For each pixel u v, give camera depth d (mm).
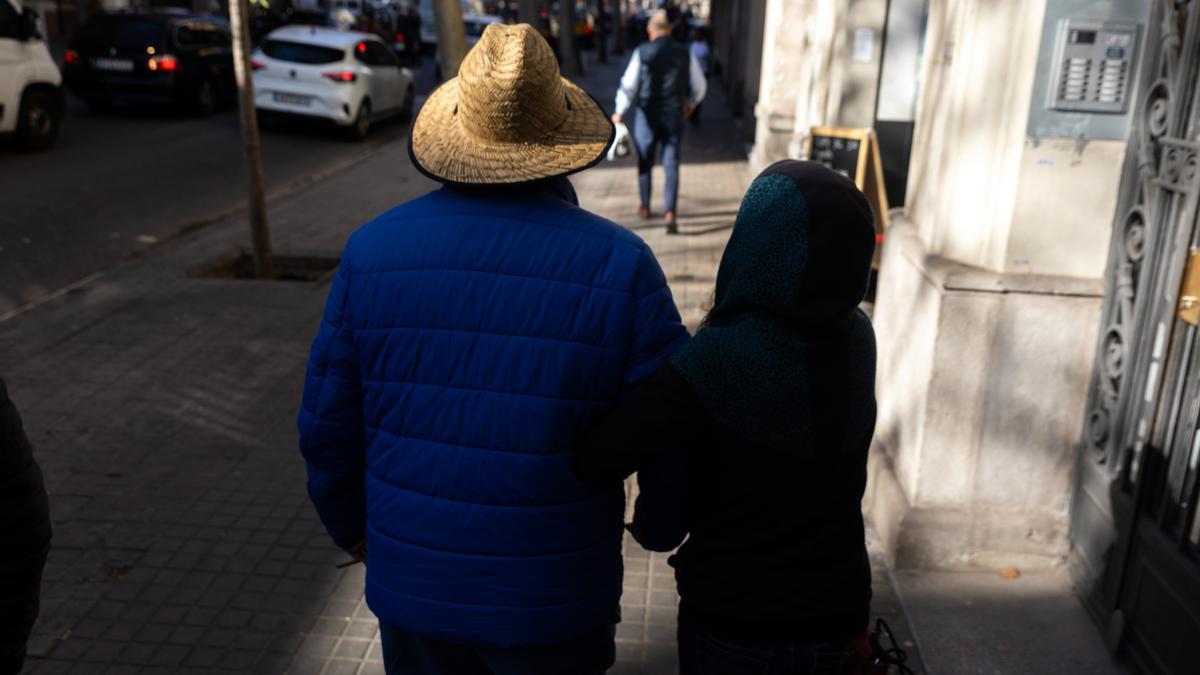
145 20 15008
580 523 1726
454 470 1688
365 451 1874
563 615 1732
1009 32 3090
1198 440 2676
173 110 16328
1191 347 2689
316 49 14383
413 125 1847
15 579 1358
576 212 1736
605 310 1662
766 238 1559
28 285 7062
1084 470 3289
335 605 3309
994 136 3180
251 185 7305
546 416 1660
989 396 3305
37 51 11859
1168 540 2754
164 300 6715
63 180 10586
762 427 1605
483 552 1700
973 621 3207
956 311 3225
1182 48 2748
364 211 9789
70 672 2939
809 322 1581
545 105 1714
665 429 1604
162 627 3168
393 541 1745
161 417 4832
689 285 6945
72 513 3879
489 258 1665
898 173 7727
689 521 1765
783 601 1677
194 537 3730
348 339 1746
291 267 7988
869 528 3805
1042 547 3447
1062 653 3066
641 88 8273
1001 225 3188
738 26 17562
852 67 7727
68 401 5000
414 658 1834
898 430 3711
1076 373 3285
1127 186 3035
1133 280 3035
